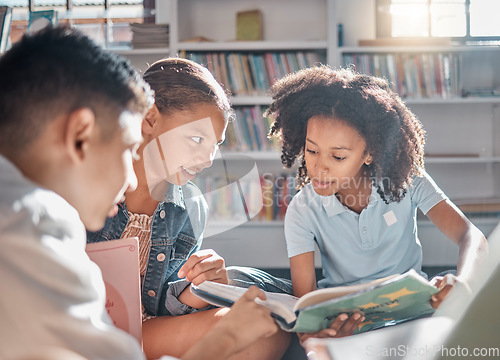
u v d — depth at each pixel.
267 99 2.77
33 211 0.53
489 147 2.80
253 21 2.93
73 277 0.54
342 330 0.94
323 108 1.25
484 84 2.83
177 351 1.02
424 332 0.81
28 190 0.55
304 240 1.26
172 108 1.05
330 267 1.29
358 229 1.25
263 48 2.85
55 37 0.65
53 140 0.60
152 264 1.09
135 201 1.09
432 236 1.85
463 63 2.82
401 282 0.80
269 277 1.26
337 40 2.84
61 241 0.55
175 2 2.84
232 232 2.06
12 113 0.60
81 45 0.65
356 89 1.26
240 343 0.77
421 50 2.79
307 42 2.84
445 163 2.79
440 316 0.82
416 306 0.93
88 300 0.56
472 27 2.87
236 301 0.86
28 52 0.62
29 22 2.76
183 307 1.09
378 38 2.88
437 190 1.31
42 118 0.60
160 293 1.11
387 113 1.25
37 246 0.52
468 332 0.65
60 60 0.61
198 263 1.03
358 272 1.25
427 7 2.91
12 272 0.51
